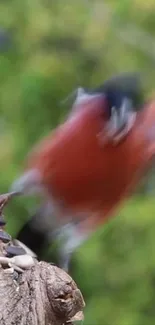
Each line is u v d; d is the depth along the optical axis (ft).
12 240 14.56
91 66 32.27
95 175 14.79
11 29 32.45
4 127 31.94
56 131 15.16
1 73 32.19
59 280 11.89
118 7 32.14
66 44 32.65
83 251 29.17
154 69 31.78
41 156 14.96
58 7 32.73
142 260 29.43
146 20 32.19
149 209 28.99
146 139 14.92
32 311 11.57
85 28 32.40
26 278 12.05
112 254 29.63
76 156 14.71
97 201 15.06
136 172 15.16
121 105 14.74
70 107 15.52
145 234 29.27
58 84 31.42
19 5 32.58
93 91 15.02
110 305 29.40
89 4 32.83
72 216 15.19
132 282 29.73
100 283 29.71
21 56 32.32
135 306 29.43
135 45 32.30
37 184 14.89
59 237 15.23
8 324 11.45
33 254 14.28
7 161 29.86
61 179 14.82
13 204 26.22
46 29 32.30
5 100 31.81
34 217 15.15
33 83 31.17
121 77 15.02
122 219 28.84
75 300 11.86
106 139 14.64
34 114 31.35
